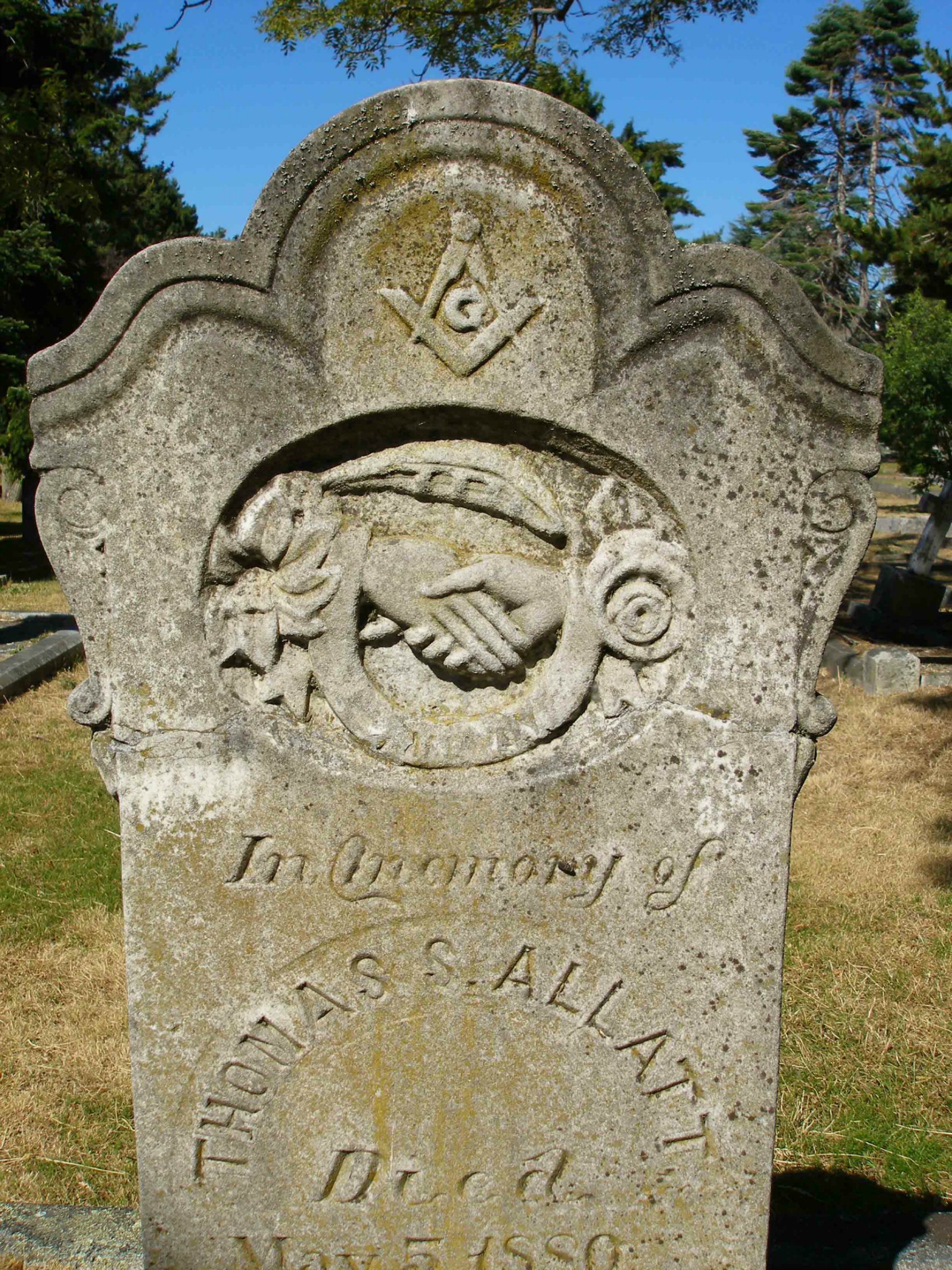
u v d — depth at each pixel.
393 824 1.91
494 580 1.87
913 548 14.61
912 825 4.87
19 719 6.41
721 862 1.93
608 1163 2.02
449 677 1.95
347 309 1.77
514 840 1.91
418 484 1.86
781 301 1.77
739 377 1.81
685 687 1.90
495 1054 1.98
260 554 1.87
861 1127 2.86
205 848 1.92
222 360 1.78
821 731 1.92
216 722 1.89
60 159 7.50
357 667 1.91
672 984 1.96
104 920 3.93
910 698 6.89
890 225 10.23
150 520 1.84
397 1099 1.99
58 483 1.83
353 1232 2.04
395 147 1.72
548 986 1.96
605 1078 1.99
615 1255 2.05
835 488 1.85
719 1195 2.02
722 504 1.85
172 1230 2.04
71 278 13.92
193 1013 1.97
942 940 3.82
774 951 1.95
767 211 32.81
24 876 4.30
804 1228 2.40
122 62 13.78
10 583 12.34
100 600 1.87
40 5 11.57
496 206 1.74
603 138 1.72
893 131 31.05
